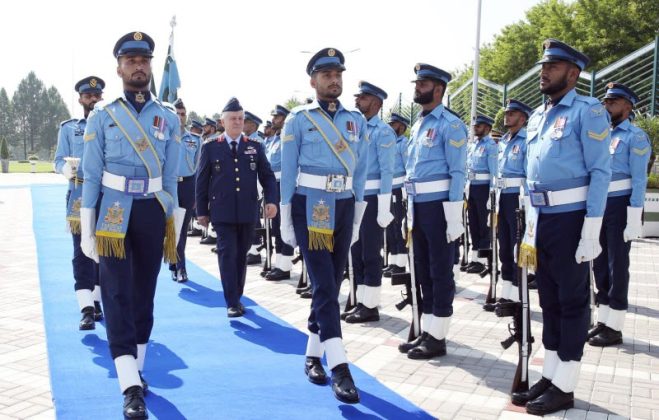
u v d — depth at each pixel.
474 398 4.30
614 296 5.58
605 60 27.58
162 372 4.70
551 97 4.25
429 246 5.22
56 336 5.53
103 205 4.05
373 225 6.23
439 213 5.15
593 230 3.96
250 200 6.59
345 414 3.93
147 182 4.11
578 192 4.05
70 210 5.79
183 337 5.65
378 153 6.07
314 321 4.58
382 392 4.32
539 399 4.09
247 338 5.63
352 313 6.39
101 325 5.90
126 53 4.06
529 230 4.25
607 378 4.74
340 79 4.50
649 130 13.73
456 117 5.22
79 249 5.83
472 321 6.38
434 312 5.20
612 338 5.60
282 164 4.48
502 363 5.04
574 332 4.09
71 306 6.64
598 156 3.95
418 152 5.28
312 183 4.41
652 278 8.80
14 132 113.44
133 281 4.27
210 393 4.26
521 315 4.30
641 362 5.12
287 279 8.52
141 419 3.76
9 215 16.20
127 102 4.12
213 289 7.79
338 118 4.50
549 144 4.11
